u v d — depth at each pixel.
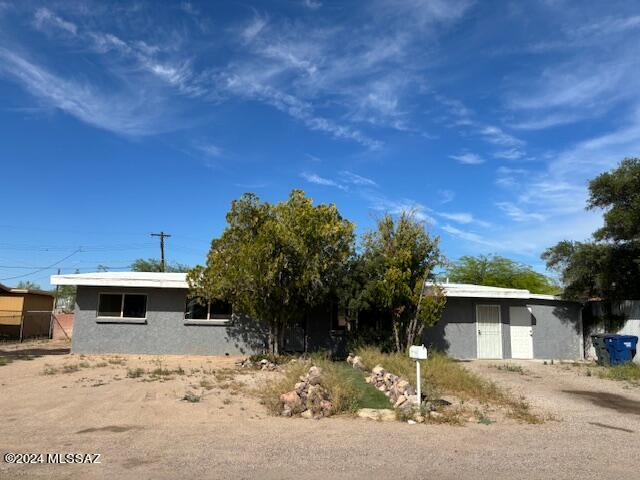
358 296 18.55
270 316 18.05
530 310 22.98
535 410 11.06
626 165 20.02
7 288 29.59
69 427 8.53
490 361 21.02
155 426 8.72
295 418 9.59
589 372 17.42
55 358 18.25
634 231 19.47
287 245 17.28
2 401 10.53
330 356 19.11
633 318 20.84
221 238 18.39
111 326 20.27
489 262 37.22
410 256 18.38
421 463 6.90
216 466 6.54
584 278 21.95
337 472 6.42
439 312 19.17
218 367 16.31
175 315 20.47
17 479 5.89
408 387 11.21
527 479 6.31
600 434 8.99
